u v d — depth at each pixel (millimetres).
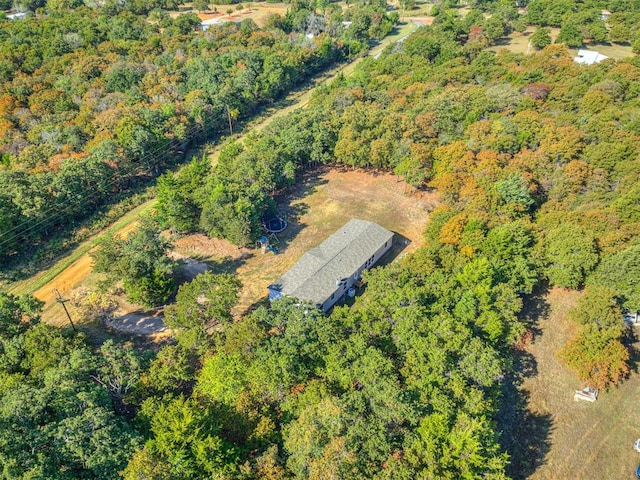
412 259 48719
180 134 80562
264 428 33344
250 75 98375
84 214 66438
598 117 68812
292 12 144125
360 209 67938
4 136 75438
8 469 28531
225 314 43344
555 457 37375
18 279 55719
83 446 30641
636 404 41344
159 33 119188
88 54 100688
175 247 60031
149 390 36219
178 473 29438
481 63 95188
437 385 35062
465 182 60531
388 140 70125
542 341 47125
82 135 76375
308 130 73938
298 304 45188
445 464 29781
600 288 45594
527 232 52656
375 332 39469
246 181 63188
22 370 38344
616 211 53406
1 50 98000
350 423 31969
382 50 123875
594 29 114000
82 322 49906
